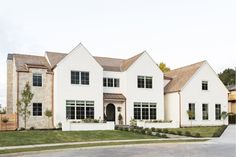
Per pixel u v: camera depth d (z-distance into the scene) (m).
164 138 27.81
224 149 20.45
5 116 33.16
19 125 33.78
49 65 37.72
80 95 36.50
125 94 39.72
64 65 35.94
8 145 22.89
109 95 39.06
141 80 40.69
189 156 17.12
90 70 37.31
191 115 40.44
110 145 22.69
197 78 42.31
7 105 38.16
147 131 30.47
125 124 39.06
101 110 37.50
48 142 24.70
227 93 44.22
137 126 35.78
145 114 40.50
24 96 33.12
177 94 41.38
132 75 40.16
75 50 36.75
